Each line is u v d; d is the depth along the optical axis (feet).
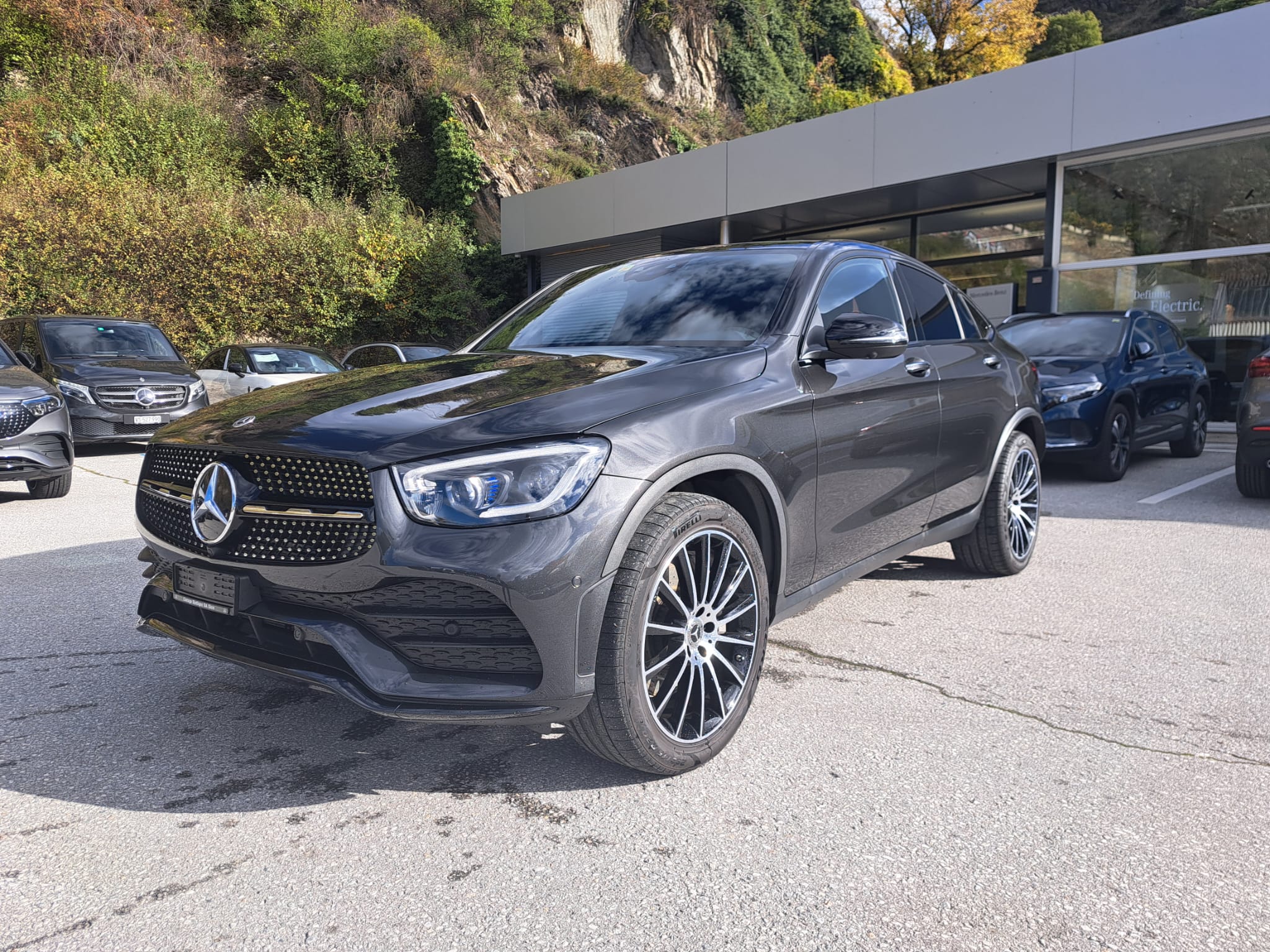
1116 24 241.76
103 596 13.25
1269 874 6.15
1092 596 13.39
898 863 6.32
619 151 96.22
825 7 148.77
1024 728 8.64
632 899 5.89
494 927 5.58
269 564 7.04
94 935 5.47
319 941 5.44
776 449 8.52
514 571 6.52
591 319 10.90
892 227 53.83
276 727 8.66
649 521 7.22
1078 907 5.77
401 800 7.25
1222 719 8.85
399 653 6.95
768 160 47.52
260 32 81.20
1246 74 32.50
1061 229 39.09
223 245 56.39
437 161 76.74
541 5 100.12
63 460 21.62
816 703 9.29
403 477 6.64
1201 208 35.76
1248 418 19.99
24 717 8.85
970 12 138.10
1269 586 13.84
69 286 50.31
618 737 7.18
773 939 5.46
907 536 11.59
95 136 61.67
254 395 9.00
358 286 61.41
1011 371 14.34
